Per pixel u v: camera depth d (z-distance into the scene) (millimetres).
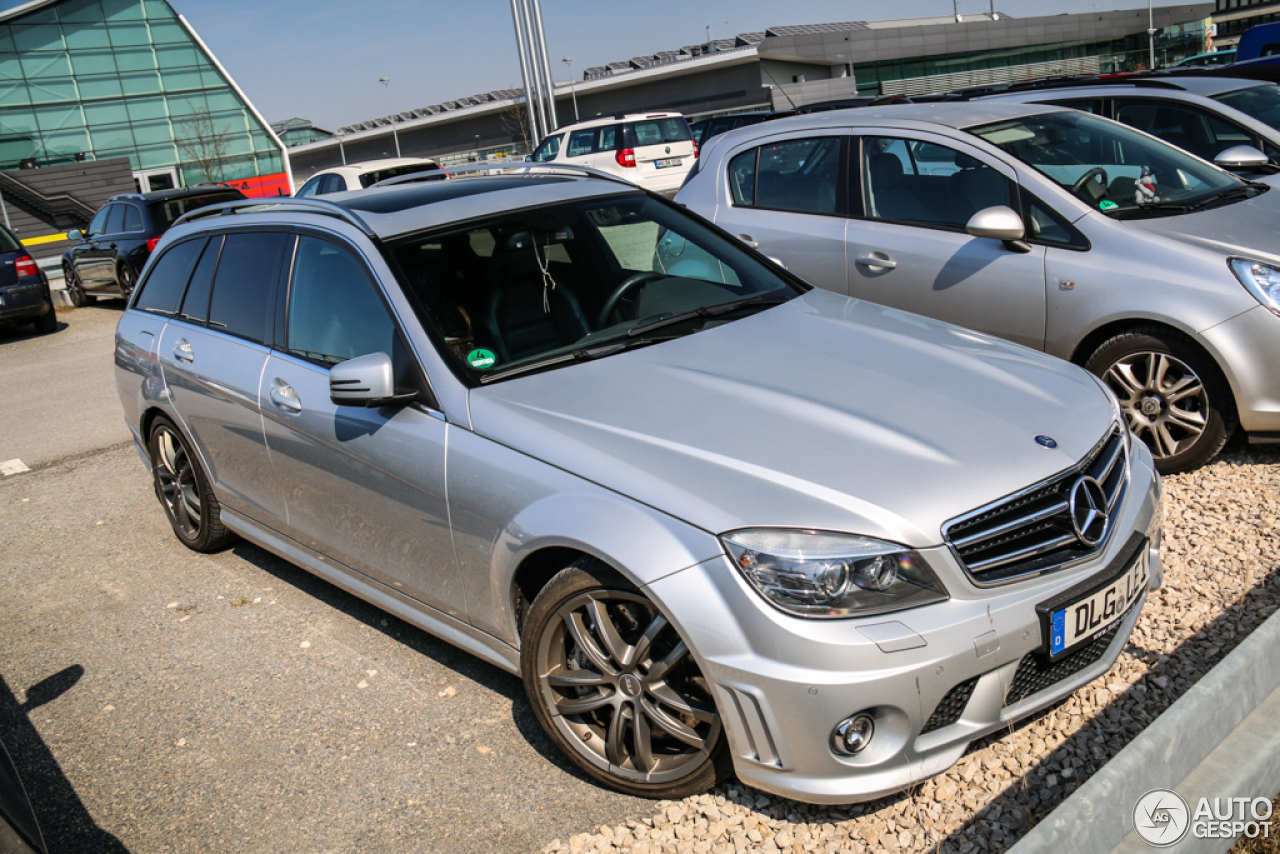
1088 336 4473
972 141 4941
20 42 38750
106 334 13125
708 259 3865
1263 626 2369
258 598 4305
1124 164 4891
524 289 3402
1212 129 7008
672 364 3086
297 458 3637
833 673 2230
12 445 7508
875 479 2402
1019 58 64312
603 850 2518
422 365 3129
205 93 42438
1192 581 3480
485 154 72375
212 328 4227
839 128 5492
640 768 2652
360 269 3445
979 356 3117
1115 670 3023
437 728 3162
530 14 26891
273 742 3199
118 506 5805
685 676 2547
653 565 2410
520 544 2729
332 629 3936
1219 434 4195
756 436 2602
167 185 42188
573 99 64750
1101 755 2652
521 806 2744
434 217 3590
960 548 2332
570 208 3807
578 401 2898
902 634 2242
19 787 2264
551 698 2795
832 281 5387
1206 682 2170
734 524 2346
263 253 4012
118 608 4367
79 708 3562
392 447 3146
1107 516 2592
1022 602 2363
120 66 40594
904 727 2275
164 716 3438
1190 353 4160
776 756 2348
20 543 5355
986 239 4738
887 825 2486
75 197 36969
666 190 18703
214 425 4156
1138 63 67750
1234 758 2170
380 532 3344
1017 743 2738
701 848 2479
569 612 2678
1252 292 4012
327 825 2766
